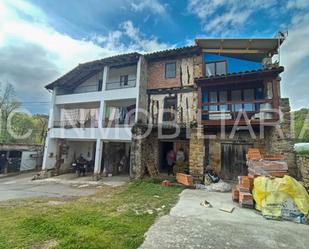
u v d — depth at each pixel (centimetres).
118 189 905
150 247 360
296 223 487
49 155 1420
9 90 2427
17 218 507
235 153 1032
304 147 849
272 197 544
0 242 369
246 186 654
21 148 1769
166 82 1302
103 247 352
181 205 631
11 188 1020
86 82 1614
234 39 1075
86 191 909
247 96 1076
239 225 466
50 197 786
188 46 1207
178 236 404
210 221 491
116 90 1291
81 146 1686
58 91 1549
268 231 433
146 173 1152
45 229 424
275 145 869
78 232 406
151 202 670
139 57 1274
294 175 805
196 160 994
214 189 845
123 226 447
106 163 1359
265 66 1035
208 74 1219
